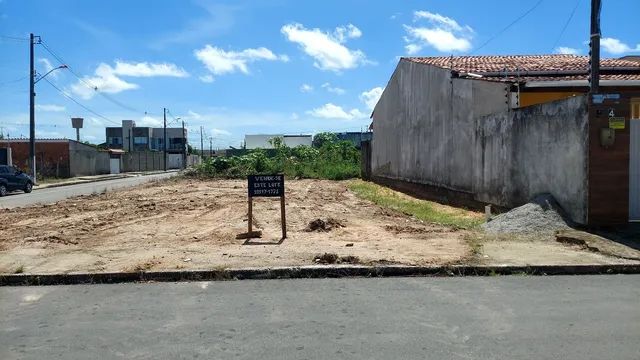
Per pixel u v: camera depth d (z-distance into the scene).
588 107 10.89
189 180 40.34
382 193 25.48
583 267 8.48
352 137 86.31
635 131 11.01
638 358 4.85
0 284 8.05
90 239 11.63
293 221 14.81
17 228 13.81
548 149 12.58
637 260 8.80
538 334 5.51
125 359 4.93
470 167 18.06
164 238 11.72
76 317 6.29
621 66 18.91
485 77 18.58
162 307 6.69
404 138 26.75
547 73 18.44
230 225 14.02
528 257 9.08
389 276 8.38
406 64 26.22
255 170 43.97
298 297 7.11
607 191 10.88
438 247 10.08
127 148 102.12
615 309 6.43
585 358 4.85
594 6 11.53
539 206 12.02
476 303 6.73
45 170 50.81
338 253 9.52
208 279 8.25
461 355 4.94
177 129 106.56
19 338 5.55
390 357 4.90
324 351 5.08
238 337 5.51
